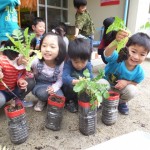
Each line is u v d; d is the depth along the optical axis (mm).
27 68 1138
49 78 1495
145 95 1859
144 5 3209
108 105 1275
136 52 1321
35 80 1520
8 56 1264
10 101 1520
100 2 3738
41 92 1406
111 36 1992
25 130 1121
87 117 1169
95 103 1136
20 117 1071
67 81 1366
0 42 1637
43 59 1452
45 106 1541
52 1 3857
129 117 1454
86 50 1301
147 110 1570
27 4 3277
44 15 3770
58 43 1370
